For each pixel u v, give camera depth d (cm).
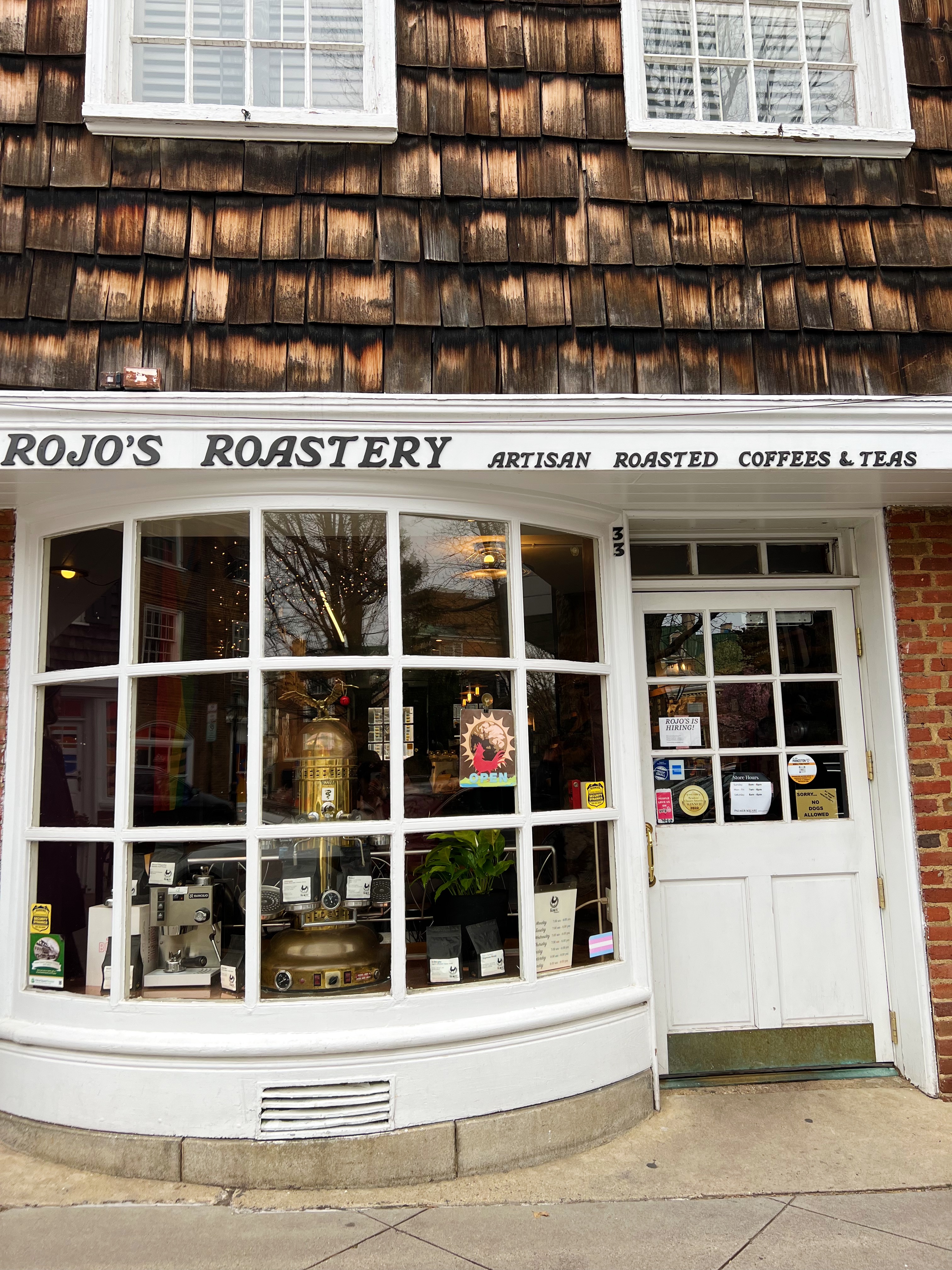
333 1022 314
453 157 362
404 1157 310
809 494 382
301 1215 289
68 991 333
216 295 342
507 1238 275
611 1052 349
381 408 323
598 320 357
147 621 339
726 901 405
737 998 400
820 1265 262
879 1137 343
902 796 395
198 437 318
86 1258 264
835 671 425
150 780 332
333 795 330
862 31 412
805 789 416
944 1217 287
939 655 400
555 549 379
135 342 336
